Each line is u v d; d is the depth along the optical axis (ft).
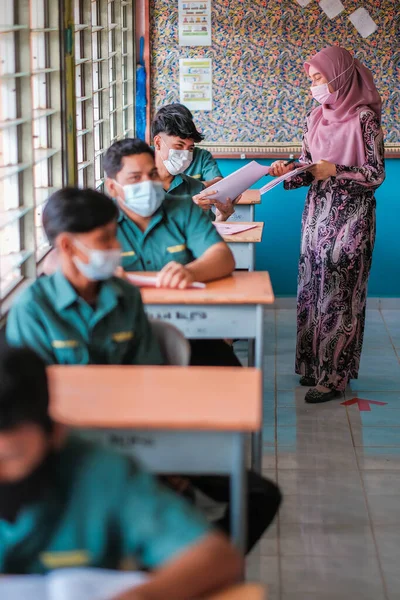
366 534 8.91
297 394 13.15
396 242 18.06
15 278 9.58
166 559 3.84
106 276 6.65
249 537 6.32
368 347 15.58
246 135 17.75
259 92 17.51
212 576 3.72
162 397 5.47
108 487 3.93
